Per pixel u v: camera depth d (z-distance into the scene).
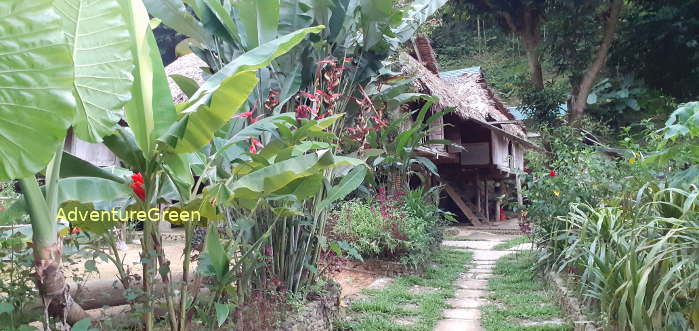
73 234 2.89
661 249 3.04
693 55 14.30
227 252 3.32
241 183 2.84
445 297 6.06
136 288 2.74
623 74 16.41
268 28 4.01
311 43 4.50
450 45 32.94
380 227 7.54
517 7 15.66
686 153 3.62
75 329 2.22
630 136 5.78
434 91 10.34
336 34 4.70
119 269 2.81
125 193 2.65
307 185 3.25
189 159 3.08
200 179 3.00
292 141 3.50
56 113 1.88
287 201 3.75
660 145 4.02
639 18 14.41
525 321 4.84
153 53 2.55
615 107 16.48
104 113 2.17
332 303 4.83
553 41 15.63
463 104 12.33
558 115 14.69
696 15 13.82
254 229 4.19
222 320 2.82
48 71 1.83
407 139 8.08
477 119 12.69
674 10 13.64
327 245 4.79
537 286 6.30
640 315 2.73
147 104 2.51
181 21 4.45
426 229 8.42
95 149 10.64
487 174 17.88
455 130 15.15
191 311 3.07
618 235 3.61
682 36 13.88
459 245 11.41
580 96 14.93
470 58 31.34
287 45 2.59
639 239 3.41
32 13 1.77
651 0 14.27
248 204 3.13
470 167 16.61
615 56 15.92
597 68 14.75
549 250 6.48
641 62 15.71
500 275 7.44
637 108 16.11
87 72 2.11
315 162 2.77
